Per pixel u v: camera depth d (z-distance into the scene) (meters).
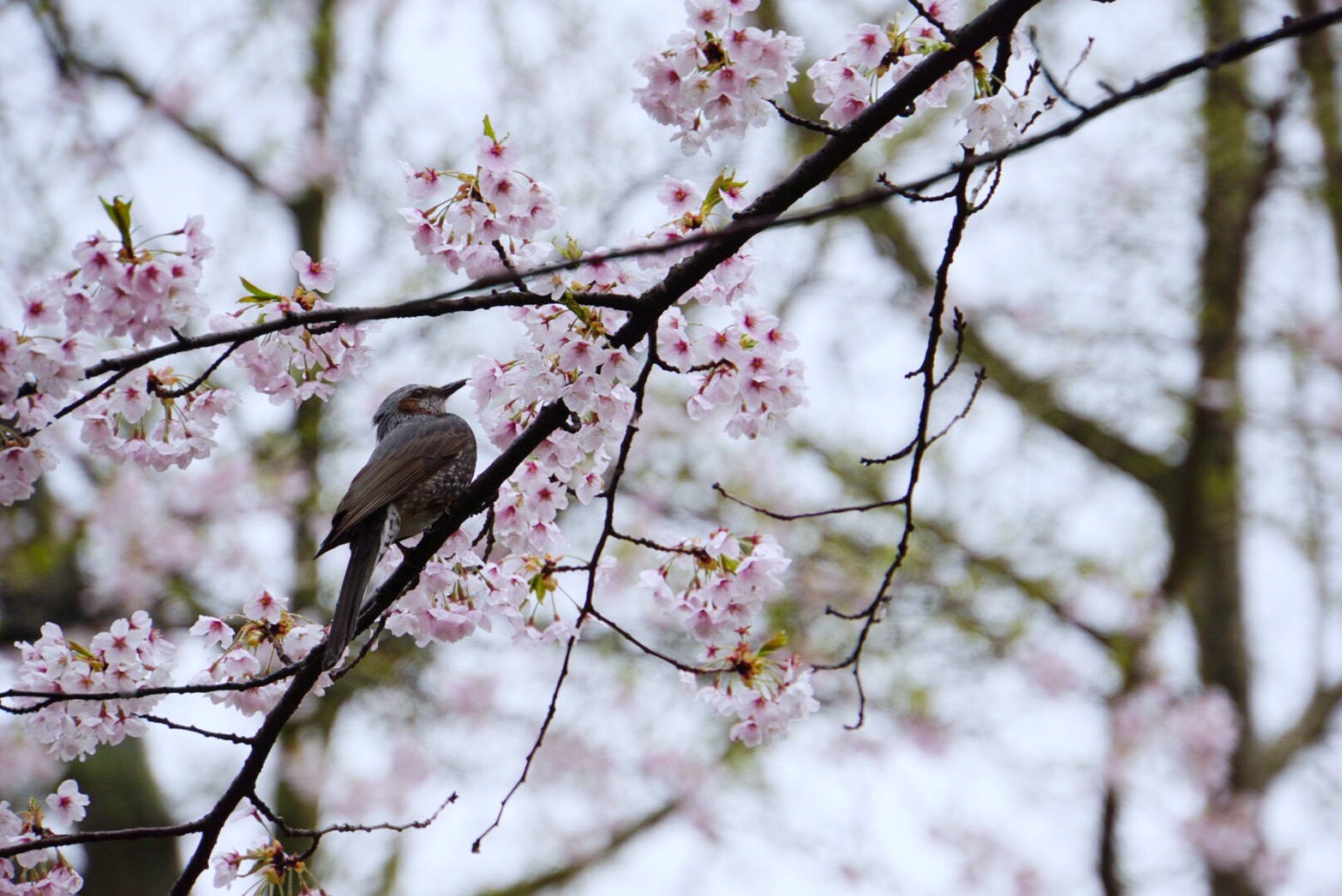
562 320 5.62
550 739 14.59
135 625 5.71
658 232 5.65
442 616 6.05
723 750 14.96
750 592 5.89
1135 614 14.34
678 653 14.35
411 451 7.21
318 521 14.25
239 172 15.90
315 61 15.30
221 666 5.85
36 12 13.32
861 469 14.92
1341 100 13.66
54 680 5.57
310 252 15.74
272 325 4.98
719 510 15.03
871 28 5.66
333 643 5.84
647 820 15.33
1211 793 14.27
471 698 14.30
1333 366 14.48
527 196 5.43
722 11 5.30
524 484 6.18
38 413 5.03
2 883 5.51
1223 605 15.73
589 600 6.06
